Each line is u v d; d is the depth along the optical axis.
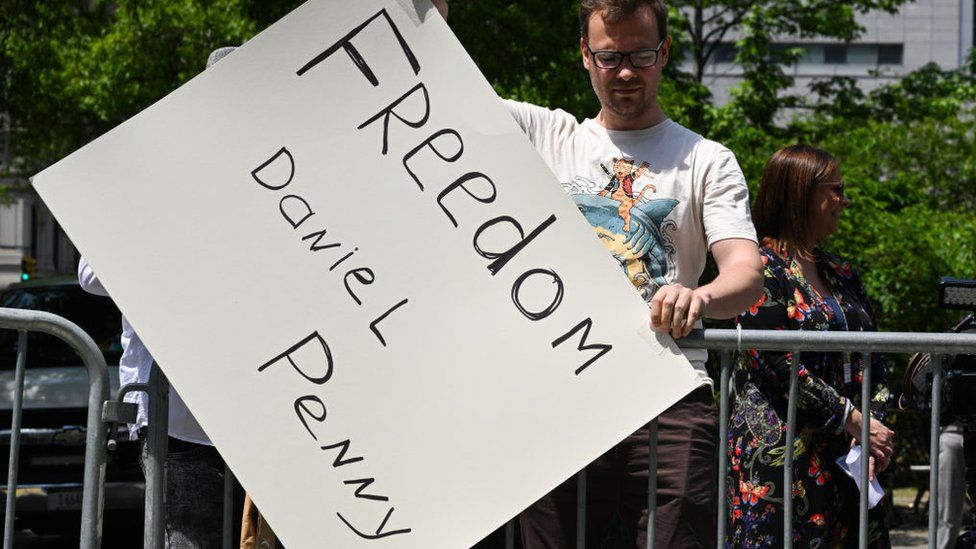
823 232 3.67
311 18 2.74
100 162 2.72
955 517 5.06
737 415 3.49
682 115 12.80
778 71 17.14
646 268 2.88
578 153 3.02
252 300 2.68
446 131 2.70
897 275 10.34
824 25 17.56
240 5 12.32
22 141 16.91
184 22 15.56
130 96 16.03
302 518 2.62
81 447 6.14
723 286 2.63
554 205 2.67
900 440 8.83
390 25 2.73
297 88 2.73
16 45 13.02
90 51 16.14
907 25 42.31
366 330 2.66
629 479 2.89
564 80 11.28
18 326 2.80
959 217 12.06
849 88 19.59
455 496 2.61
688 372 2.60
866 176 12.63
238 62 2.74
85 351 2.85
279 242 2.69
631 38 2.85
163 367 2.65
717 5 18.58
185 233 2.70
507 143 2.69
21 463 6.09
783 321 3.48
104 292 3.42
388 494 2.62
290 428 2.64
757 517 3.40
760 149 14.73
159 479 2.84
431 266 2.67
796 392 2.82
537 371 2.63
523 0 11.22
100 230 2.70
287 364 2.66
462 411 2.63
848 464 3.29
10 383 6.34
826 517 3.38
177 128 2.73
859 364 3.59
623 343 2.63
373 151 2.71
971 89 19.56
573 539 2.93
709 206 2.86
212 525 3.28
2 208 34.66
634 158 2.96
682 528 2.82
